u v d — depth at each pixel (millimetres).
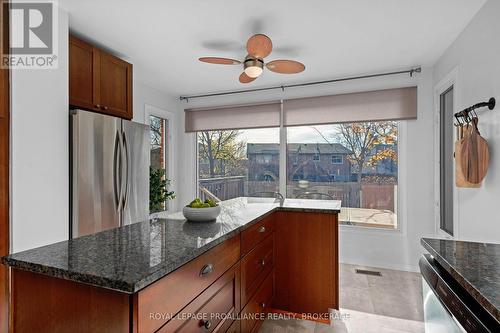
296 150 4012
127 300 852
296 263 2326
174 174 4477
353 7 2062
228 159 4434
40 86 1963
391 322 2246
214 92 4289
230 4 2027
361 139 3711
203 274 1211
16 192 1817
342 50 2801
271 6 2055
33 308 1001
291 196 4020
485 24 1998
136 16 2189
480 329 708
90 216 2266
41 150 1959
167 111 4340
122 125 2604
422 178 3307
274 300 2371
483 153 1967
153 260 1019
